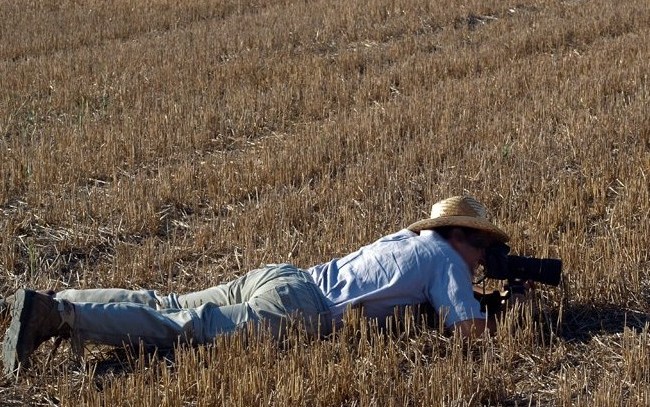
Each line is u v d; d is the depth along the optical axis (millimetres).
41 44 17734
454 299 6258
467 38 17062
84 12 20797
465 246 6508
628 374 5820
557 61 14906
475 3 19375
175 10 20812
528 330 6238
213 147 11727
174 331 6121
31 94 14305
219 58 16453
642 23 17562
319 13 19562
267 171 10148
